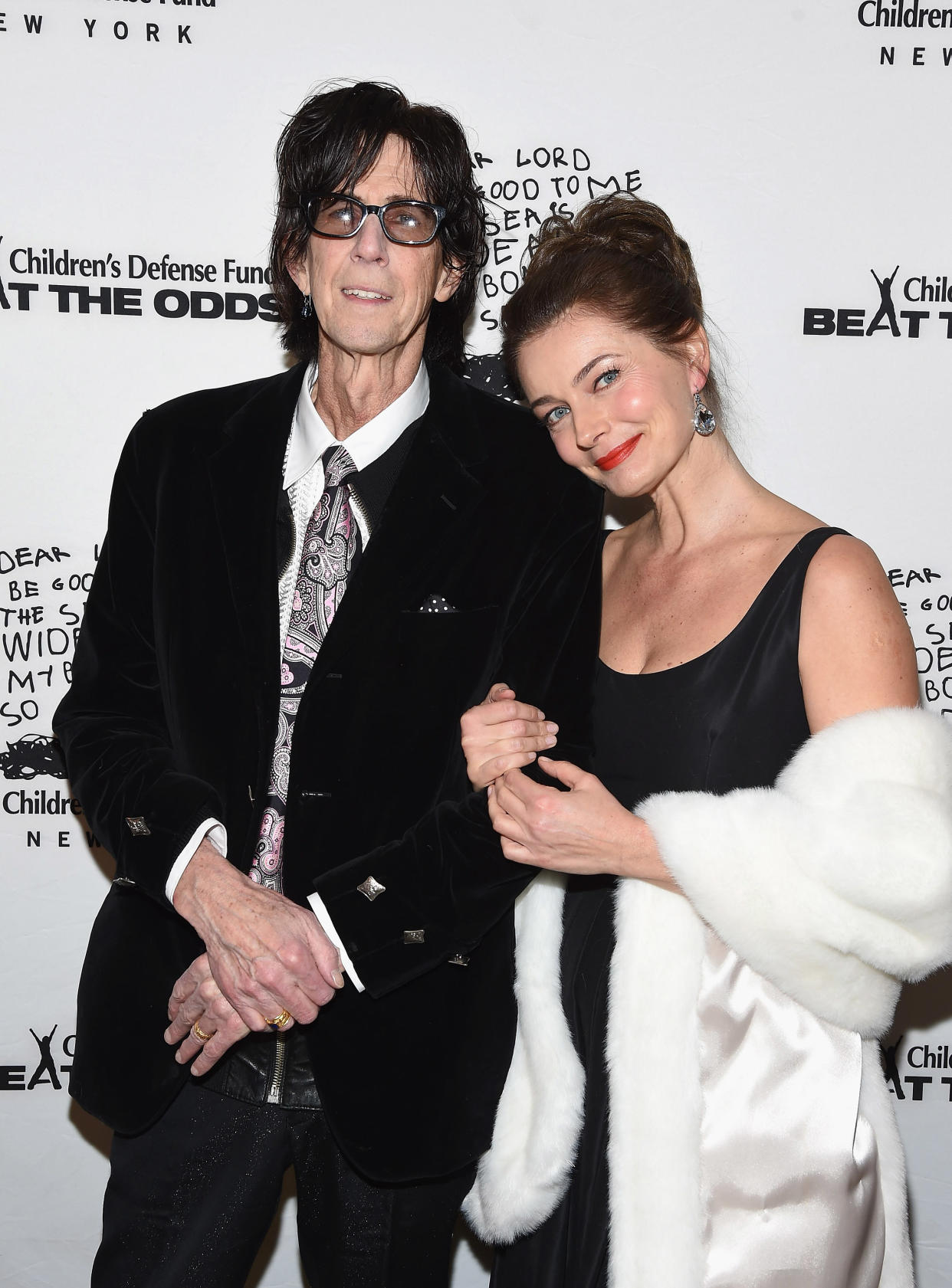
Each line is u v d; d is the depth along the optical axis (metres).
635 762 1.25
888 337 1.75
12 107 1.67
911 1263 1.24
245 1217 1.30
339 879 1.18
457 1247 1.92
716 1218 1.13
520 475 1.31
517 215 1.72
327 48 1.69
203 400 1.38
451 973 1.28
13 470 1.74
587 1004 1.28
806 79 1.71
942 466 1.78
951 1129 1.87
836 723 1.09
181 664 1.27
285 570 1.26
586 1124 1.26
